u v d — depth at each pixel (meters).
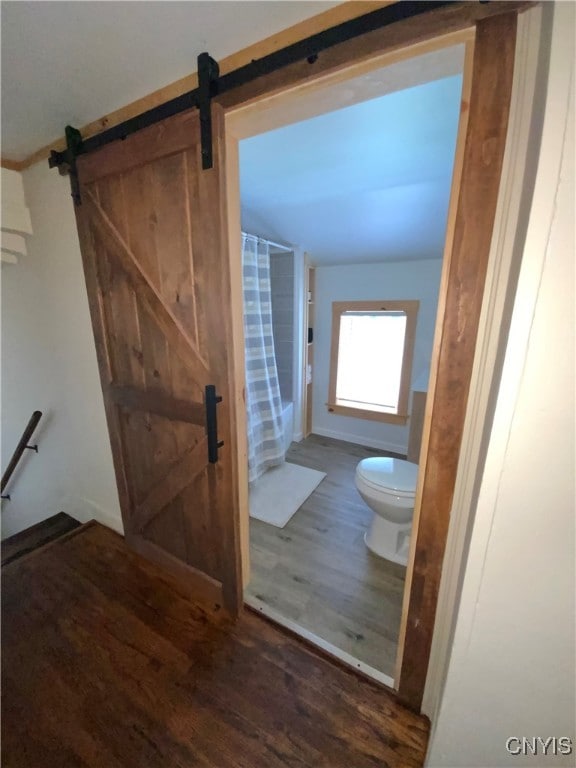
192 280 1.18
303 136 1.33
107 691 1.18
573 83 0.51
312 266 3.14
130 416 1.60
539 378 0.61
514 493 0.67
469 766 0.89
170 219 1.17
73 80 1.05
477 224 0.73
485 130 0.68
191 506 1.49
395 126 1.25
